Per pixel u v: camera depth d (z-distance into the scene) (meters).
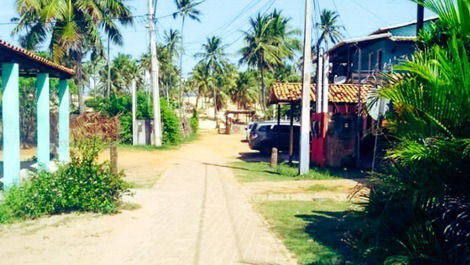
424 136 4.20
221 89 73.12
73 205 8.66
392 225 4.71
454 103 3.94
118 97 30.00
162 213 9.03
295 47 55.75
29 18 27.75
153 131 28.16
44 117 13.38
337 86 21.09
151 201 10.34
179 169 17.14
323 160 17.45
